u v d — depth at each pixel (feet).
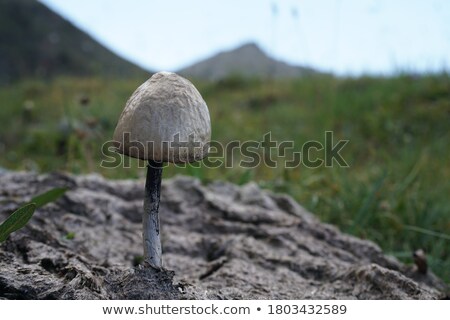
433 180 1.89
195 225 1.25
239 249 1.11
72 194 1.23
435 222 1.56
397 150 2.39
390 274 0.98
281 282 1.02
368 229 1.51
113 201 1.26
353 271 1.02
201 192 1.35
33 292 0.83
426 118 2.72
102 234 1.14
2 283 0.84
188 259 1.11
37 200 1.01
